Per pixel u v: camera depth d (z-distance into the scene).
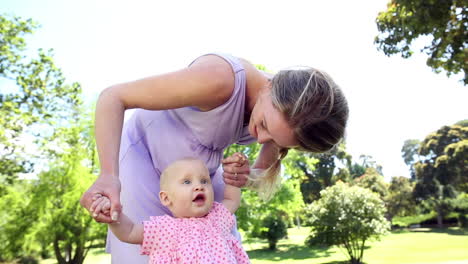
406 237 24.33
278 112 1.33
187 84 1.34
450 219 31.69
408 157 40.88
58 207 14.07
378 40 7.83
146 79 1.35
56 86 13.59
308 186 35.22
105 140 1.28
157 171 1.74
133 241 1.45
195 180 1.61
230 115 1.50
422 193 32.81
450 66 7.33
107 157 1.26
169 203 1.62
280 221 22.78
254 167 1.89
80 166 13.86
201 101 1.40
